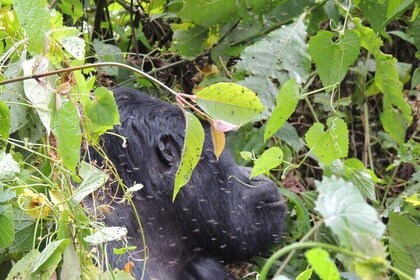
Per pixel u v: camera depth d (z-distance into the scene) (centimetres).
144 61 600
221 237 468
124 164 436
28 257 318
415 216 511
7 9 376
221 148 330
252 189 476
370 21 496
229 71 596
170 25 598
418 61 699
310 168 641
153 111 450
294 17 536
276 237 486
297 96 392
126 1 652
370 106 692
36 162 373
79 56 342
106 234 320
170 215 450
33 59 325
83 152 429
